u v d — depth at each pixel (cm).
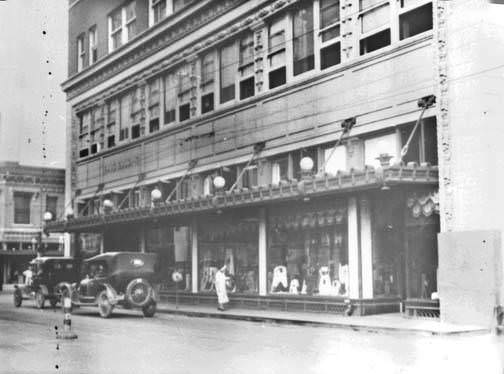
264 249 2323
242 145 2548
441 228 1766
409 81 1886
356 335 1531
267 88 2461
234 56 2673
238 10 2602
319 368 1009
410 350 1230
